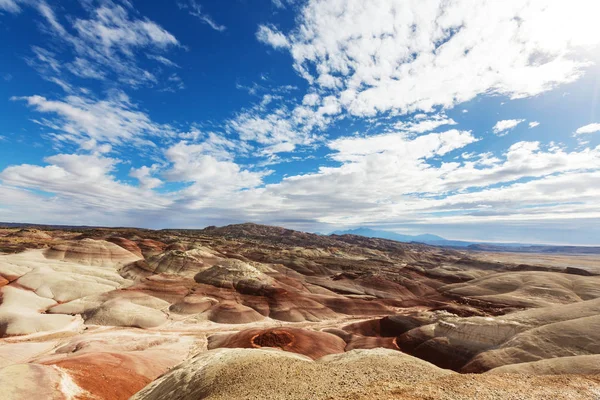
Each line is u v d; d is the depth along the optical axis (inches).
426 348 1889.8
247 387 852.6
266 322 3051.2
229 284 3811.5
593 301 1985.7
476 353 1695.4
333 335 2393.0
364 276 5413.4
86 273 3786.9
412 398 660.1
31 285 3139.8
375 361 1040.2
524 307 3535.9
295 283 4640.8
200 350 2154.3
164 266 4276.6
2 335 2207.2
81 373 1284.4
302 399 727.7
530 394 682.8
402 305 4094.5
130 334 2337.6
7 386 1026.1
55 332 2358.5
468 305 3631.9
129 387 1348.4
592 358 1131.3
